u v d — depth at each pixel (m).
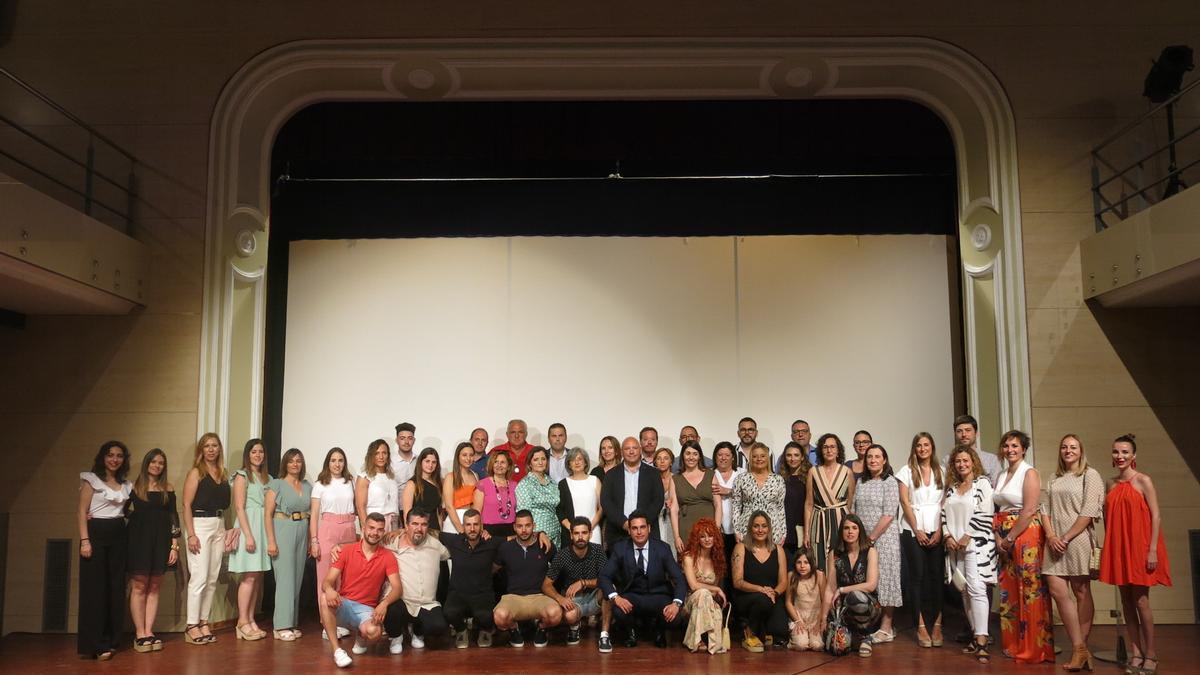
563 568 6.29
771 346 8.21
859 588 5.92
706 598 6.00
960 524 5.88
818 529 6.20
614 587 6.07
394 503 6.76
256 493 6.59
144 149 7.55
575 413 8.16
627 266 8.29
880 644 6.21
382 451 6.74
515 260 8.30
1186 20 7.61
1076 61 7.60
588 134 8.10
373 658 5.82
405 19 7.70
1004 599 5.82
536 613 6.09
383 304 8.29
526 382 8.20
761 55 7.63
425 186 8.17
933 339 8.16
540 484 6.62
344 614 5.90
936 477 6.14
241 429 7.53
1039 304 7.33
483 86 7.89
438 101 8.09
